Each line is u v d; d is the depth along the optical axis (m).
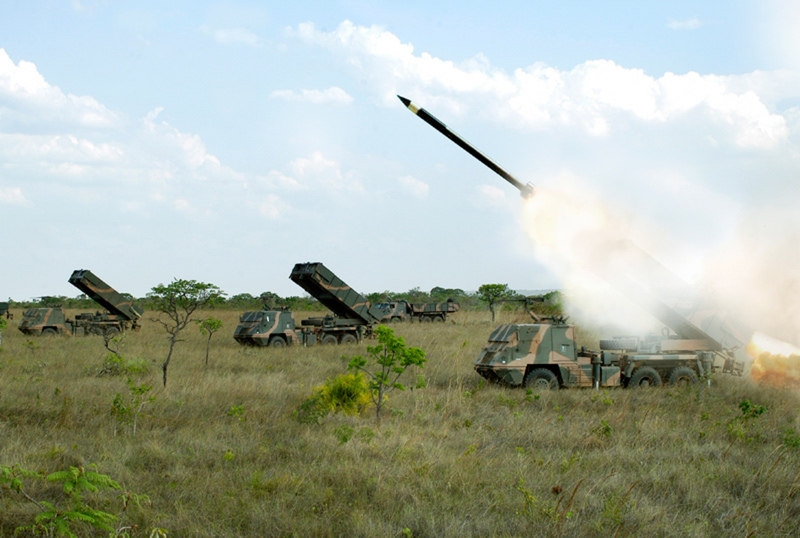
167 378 17.77
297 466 9.90
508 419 13.29
